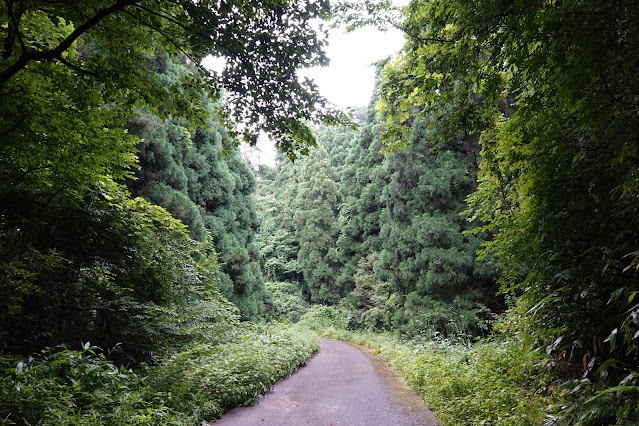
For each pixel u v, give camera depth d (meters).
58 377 3.72
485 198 4.55
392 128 4.19
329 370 8.74
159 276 7.26
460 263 13.75
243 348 7.62
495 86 3.21
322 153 34.47
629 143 2.17
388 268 19.50
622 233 2.63
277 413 4.80
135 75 3.42
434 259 14.49
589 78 2.29
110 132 4.49
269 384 6.32
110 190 5.96
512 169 3.76
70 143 4.36
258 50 3.06
